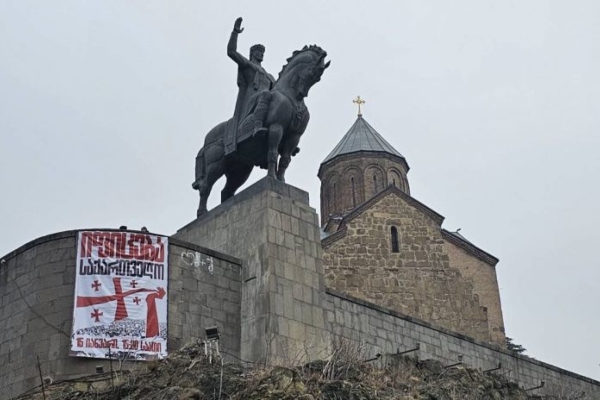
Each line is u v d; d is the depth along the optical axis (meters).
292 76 21.23
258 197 20.12
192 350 16.98
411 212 36.25
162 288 18.05
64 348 16.89
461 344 24.64
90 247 17.86
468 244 38.19
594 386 30.00
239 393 15.57
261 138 20.78
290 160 21.22
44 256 17.98
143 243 18.27
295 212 20.39
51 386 16.50
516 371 26.47
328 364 17.34
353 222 35.47
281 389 15.50
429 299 34.69
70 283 17.55
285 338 18.64
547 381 27.64
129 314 17.53
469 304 34.91
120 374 16.50
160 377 16.23
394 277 34.78
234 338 18.88
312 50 21.28
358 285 34.28
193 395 15.39
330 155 49.75
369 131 50.47
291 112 20.80
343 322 20.58
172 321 17.95
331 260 34.47
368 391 17.06
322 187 49.62
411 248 35.50
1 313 18.31
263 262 19.25
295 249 19.94
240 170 22.14
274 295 18.88
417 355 22.70
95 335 17.12
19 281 18.22
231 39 21.59
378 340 21.53
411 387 19.55
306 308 19.53
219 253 19.42
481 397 22.11
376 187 47.38
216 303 18.86
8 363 17.52
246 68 21.78
